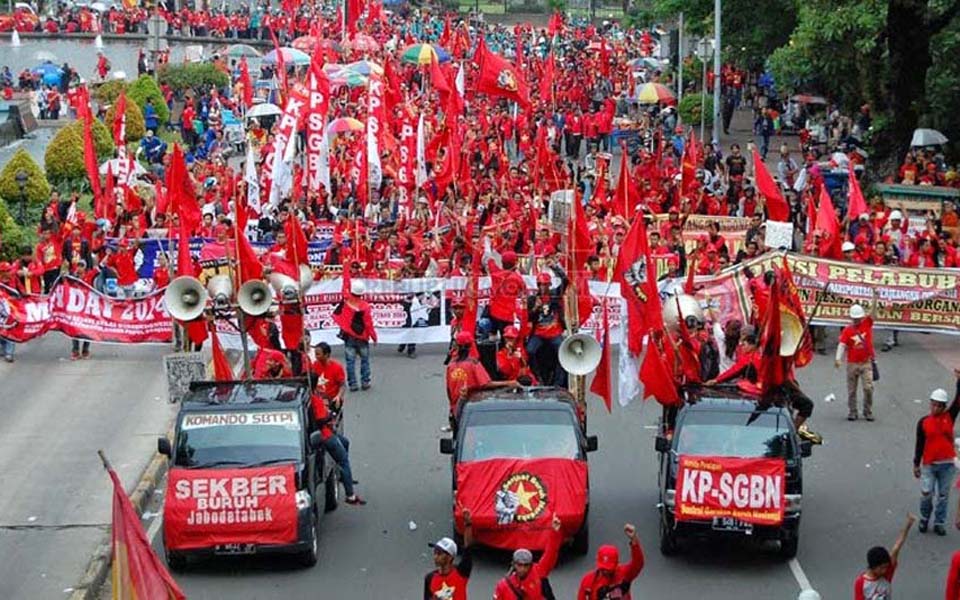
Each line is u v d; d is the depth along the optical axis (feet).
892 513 73.20
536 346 87.86
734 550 67.77
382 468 80.12
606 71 266.36
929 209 134.51
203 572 65.41
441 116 188.85
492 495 64.28
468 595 61.31
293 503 64.49
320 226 126.52
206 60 288.51
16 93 248.11
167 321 104.32
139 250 119.96
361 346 95.86
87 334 104.27
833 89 181.47
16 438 85.97
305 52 248.52
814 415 90.33
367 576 64.34
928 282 104.73
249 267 84.79
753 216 126.52
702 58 205.16
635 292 80.33
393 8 412.16
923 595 62.18
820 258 104.12
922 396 94.48
